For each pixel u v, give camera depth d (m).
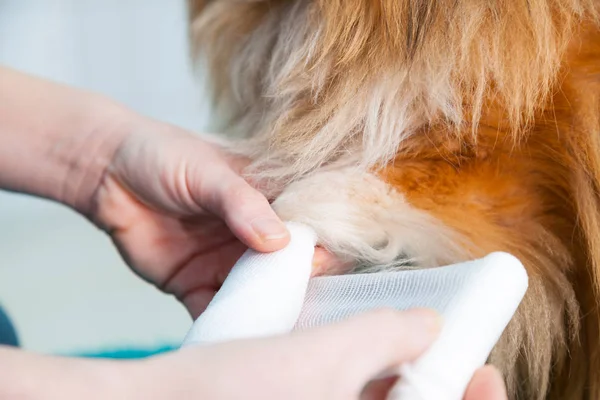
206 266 0.96
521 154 0.74
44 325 1.69
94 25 2.67
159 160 0.89
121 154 0.96
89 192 1.01
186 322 1.70
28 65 2.57
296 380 0.45
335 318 0.59
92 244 2.16
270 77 0.89
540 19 0.73
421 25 0.76
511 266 0.58
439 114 0.75
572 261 0.76
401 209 0.72
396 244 0.70
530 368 0.76
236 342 0.47
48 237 2.19
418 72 0.76
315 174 0.77
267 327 0.56
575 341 0.77
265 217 0.70
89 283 1.92
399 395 0.47
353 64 0.79
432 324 0.50
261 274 0.62
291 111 0.82
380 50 0.77
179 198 0.88
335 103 0.79
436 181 0.74
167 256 0.96
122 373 0.45
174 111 2.54
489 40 0.74
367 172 0.75
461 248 0.71
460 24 0.75
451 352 0.51
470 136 0.74
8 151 1.04
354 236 0.69
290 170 0.79
